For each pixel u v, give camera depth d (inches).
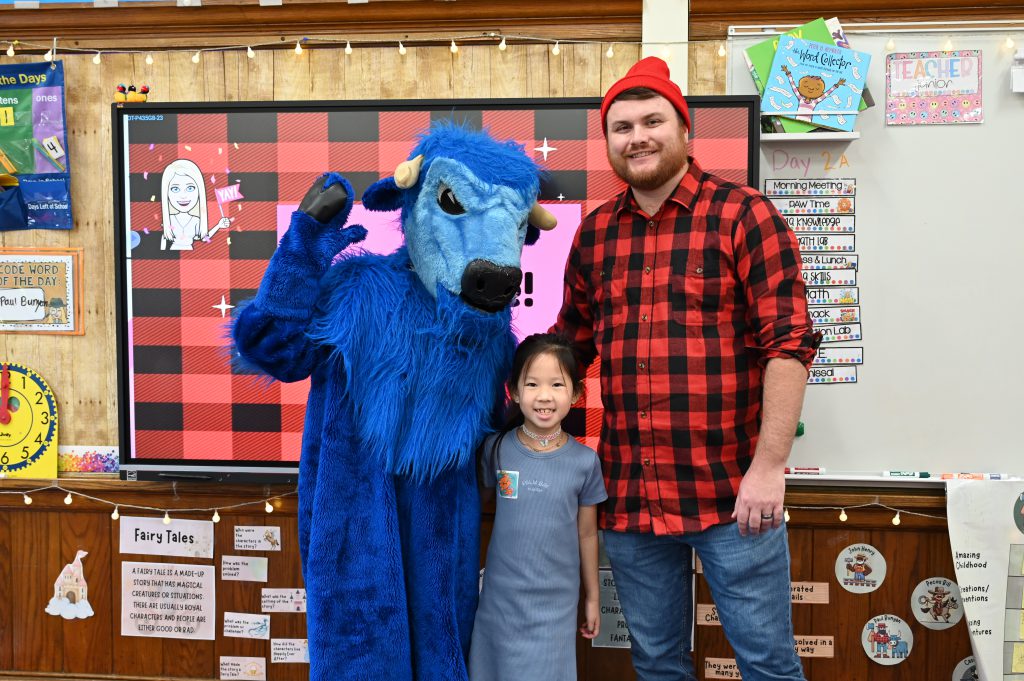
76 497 75.0
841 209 69.4
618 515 55.6
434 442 51.2
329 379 52.0
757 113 66.4
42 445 75.3
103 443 75.9
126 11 73.0
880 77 68.7
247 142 70.2
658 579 57.7
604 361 56.4
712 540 54.1
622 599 59.2
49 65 73.7
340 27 72.6
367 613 50.8
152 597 75.0
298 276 49.4
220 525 74.4
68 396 75.7
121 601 75.0
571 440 56.4
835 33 67.9
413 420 51.2
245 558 74.3
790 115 67.5
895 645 71.2
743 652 55.1
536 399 52.9
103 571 75.2
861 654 71.5
